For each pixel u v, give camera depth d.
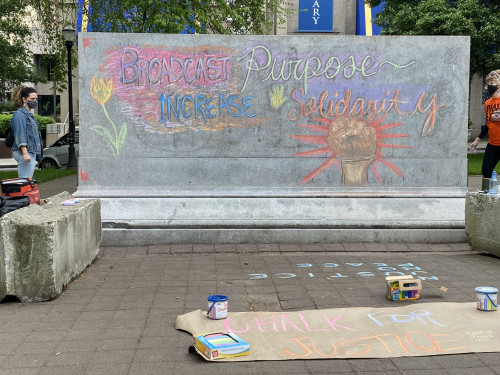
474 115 30.70
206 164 7.41
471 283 5.62
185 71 7.32
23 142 7.42
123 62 7.28
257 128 7.42
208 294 5.27
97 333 4.29
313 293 5.30
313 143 7.47
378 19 21.56
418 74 7.48
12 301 5.08
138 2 13.41
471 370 3.62
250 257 6.75
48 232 4.98
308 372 3.62
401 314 4.60
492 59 19.12
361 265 6.37
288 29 30.94
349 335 4.20
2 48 21.55
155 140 7.38
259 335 4.20
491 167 8.00
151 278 5.81
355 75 7.44
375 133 7.50
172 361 3.79
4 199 5.83
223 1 13.80
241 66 7.35
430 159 7.57
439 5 18.56
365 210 7.39
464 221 7.38
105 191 7.34
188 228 7.19
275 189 7.46
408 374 3.58
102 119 7.32
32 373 3.59
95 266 6.30
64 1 17.05
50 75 26.16
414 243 7.32
